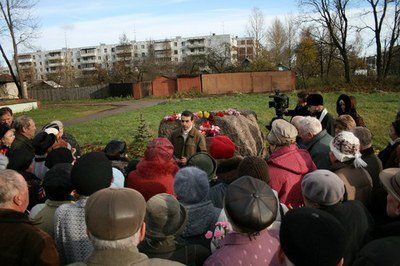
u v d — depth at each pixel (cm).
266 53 6312
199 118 865
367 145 384
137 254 173
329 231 151
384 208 304
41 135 436
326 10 4169
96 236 169
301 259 147
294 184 332
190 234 261
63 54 13862
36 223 237
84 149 1184
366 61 5519
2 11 4016
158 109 2588
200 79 4384
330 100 2638
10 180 225
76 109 3225
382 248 182
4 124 566
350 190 312
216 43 12062
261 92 4241
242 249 195
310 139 447
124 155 444
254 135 923
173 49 12650
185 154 597
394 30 3950
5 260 200
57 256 213
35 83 6406
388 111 1792
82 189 246
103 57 13650
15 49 4141
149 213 217
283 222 161
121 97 4588
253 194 199
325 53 4925
